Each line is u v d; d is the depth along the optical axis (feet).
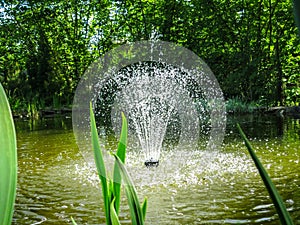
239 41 53.88
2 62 66.49
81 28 69.15
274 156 19.84
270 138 25.68
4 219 1.06
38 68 60.80
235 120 37.37
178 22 60.03
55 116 51.80
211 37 55.88
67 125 38.17
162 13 62.34
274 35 51.88
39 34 65.67
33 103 53.36
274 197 1.29
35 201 13.88
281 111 43.21
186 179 15.97
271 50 51.55
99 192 14.80
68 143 26.53
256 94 49.75
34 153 23.31
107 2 67.51
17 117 50.98
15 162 1.08
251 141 24.89
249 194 13.71
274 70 49.26
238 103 45.70
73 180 16.69
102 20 68.08
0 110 1.08
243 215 11.66
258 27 52.01
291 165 17.63
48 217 12.20
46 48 63.16
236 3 53.31
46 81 60.70
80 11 68.39
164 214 12.03
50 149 24.52
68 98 62.34
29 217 12.25
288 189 13.92
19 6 66.64
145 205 2.27
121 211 12.57
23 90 58.54
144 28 63.87
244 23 53.47
